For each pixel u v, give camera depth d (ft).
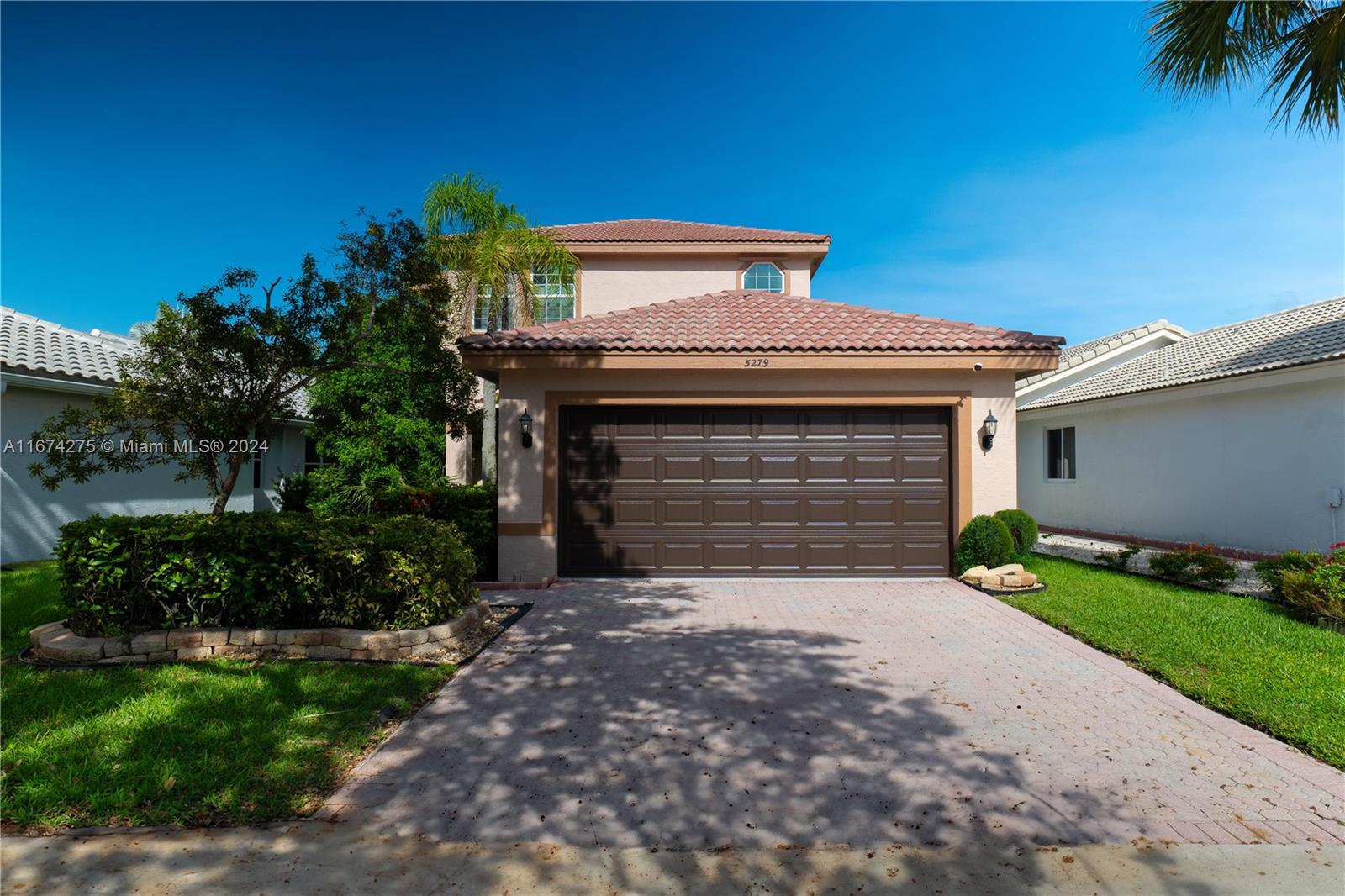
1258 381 40.14
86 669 19.47
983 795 12.99
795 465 34.68
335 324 24.61
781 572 34.53
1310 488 38.73
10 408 37.52
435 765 14.21
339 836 11.54
